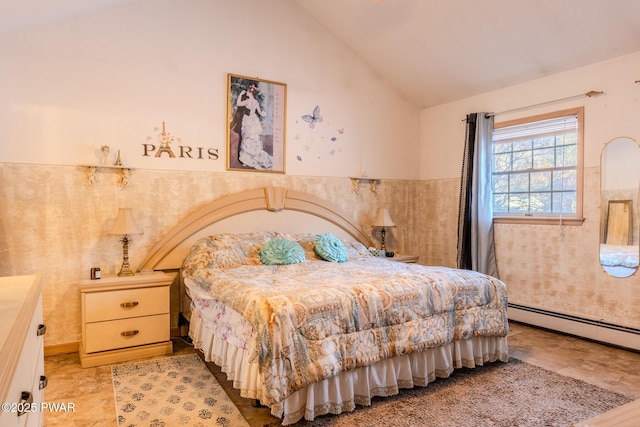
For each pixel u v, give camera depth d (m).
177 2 3.78
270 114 4.28
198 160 3.88
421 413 2.32
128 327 3.17
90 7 3.28
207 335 2.96
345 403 2.33
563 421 2.23
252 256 3.66
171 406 2.40
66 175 3.31
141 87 3.62
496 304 3.01
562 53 3.73
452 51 4.26
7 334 1.01
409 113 5.37
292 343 2.15
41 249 3.23
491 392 2.59
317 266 3.47
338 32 4.66
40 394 1.59
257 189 4.17
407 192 5.38
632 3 3.05
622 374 2.89
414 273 3.05
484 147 4.56
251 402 2.45
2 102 3.09
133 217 3.47
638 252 3.41
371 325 2.44
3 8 2.62
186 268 3.49
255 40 4.20
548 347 3.49
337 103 4.76
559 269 3.96
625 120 3.51
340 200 4.80
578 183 3.82
